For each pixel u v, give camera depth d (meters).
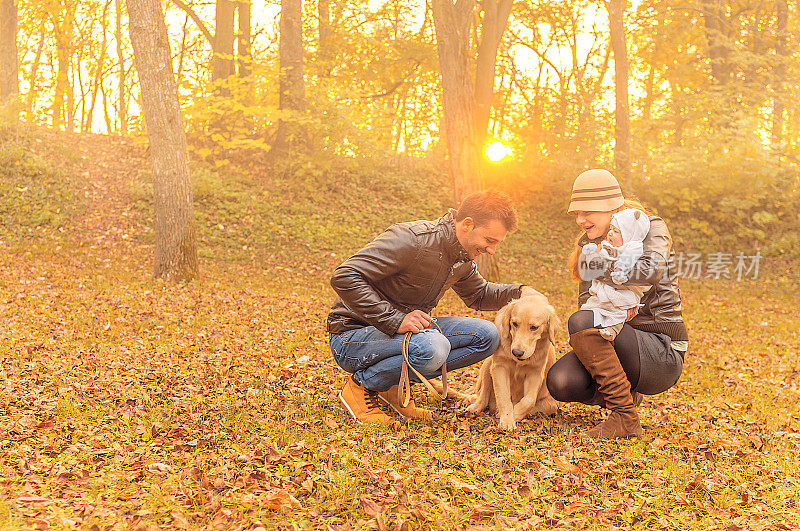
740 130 19.56
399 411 4.30
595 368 3.94
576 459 3.50
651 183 20.50
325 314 8.99
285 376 5.22
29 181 15.09
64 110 27.48
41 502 2.55
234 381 4.94
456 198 13.26
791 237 18.38
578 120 21.38
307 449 3.42
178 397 4.41
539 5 25.42
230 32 19.94
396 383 4.16
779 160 20.00
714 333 9.35
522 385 4.47
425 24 24.05
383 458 3.32
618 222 3.80
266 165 18.64
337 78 21.27
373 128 19.45
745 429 4.40
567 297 12.91
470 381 5.62
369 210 17.84
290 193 17.47
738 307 12.41
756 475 3.43
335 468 3.13
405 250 3.83
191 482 2.88
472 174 13.14
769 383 6.12
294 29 17.94
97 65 36.44
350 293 3.81
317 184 18.09
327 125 17.20
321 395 4.65
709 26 22.94
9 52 20.14
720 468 3.51
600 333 3.86
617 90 20.69
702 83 25.23
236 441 3.52
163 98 10.82
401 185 19.42
